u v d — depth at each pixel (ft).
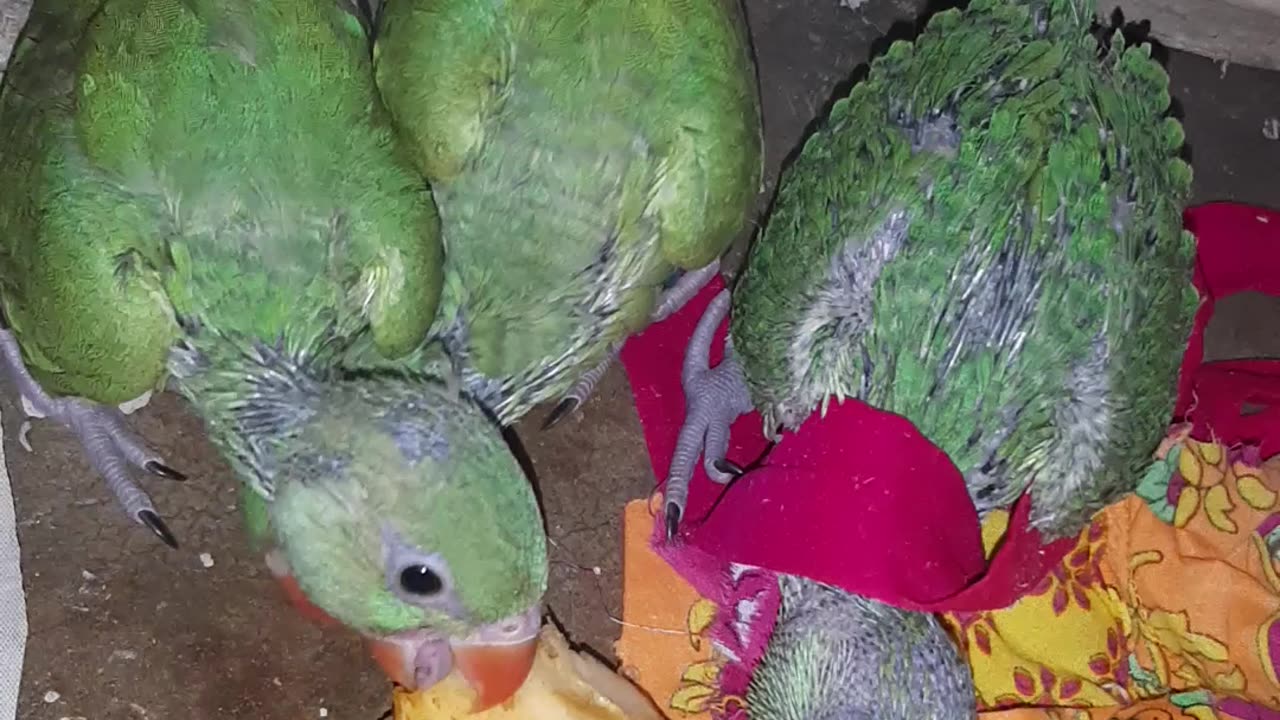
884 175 0.97
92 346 0.87
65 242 0.86
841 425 0.96
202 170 0.87
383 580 0.86
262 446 0.89
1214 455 1.20
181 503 1.06
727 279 1.18
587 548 1.13
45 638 1.02
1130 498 1.19
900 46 1.03
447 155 0.95
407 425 0.87
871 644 0.95
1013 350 0.95
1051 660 1.15
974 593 0.94
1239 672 1.16
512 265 0.96
